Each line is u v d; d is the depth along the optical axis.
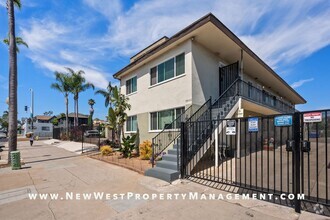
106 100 30.23
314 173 6.84
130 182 6.09
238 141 8.13
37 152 14.96
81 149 15.30
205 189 5.18
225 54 11.61
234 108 9.45
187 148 6.59
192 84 9.55
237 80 10.09
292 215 3.59
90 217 3.80
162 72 11.33
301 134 3.87
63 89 27.67
